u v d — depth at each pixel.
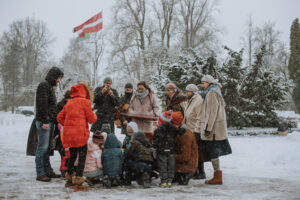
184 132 4.56
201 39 29.98
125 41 30.48
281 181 4.76
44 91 4.50
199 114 5.04
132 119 5.91
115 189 4.15
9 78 46.25
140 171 4.27
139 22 31.95
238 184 4.54
